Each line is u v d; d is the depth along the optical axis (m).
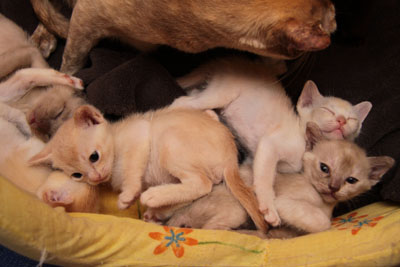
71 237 0.58
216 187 0.66
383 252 0.60
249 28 0.61
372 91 0.75
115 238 0.59
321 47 0.59
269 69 0.72
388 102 0.73
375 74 0.75
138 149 0.66
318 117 0.70
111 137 0.65
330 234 0.62
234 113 0.72
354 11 0.75
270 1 0.60
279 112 0.71
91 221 0.60
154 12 0.62
